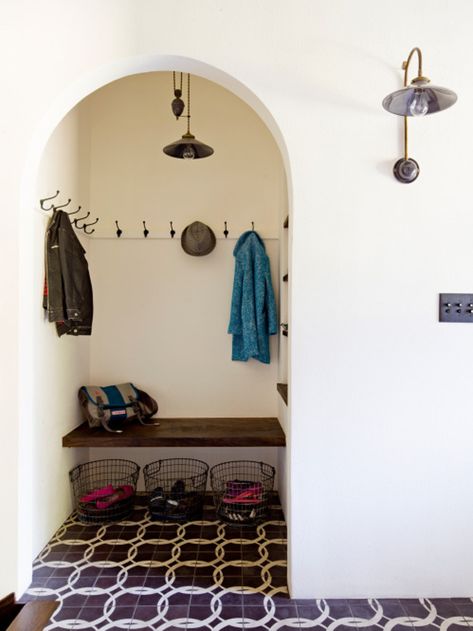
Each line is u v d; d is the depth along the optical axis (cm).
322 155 179
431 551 181
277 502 271
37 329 212
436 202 180
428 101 152
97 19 175
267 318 279
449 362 181
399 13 179
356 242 180
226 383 293
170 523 245
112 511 244
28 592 183
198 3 177
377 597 180
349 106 179
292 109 179
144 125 291
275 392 294
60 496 240
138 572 198
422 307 181
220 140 293
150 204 290
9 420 174
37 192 210
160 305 292
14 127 174
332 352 180
